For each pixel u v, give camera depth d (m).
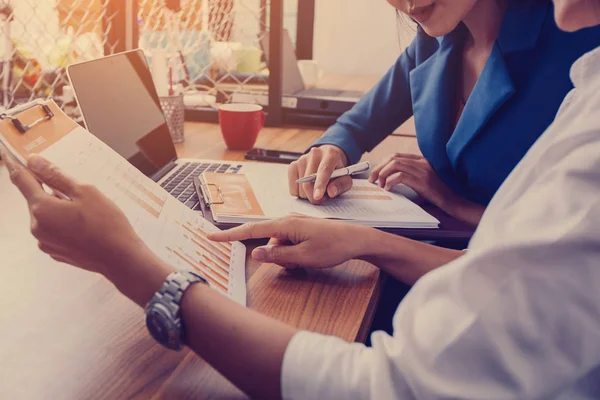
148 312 0.56
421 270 0.80
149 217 0.73
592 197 0.44
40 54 1.52
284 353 0.53
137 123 1.17
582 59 0.52
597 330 0.43
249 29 1.95
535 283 0.44
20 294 0.73
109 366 0.59
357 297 0.76
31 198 0.59
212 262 0.76
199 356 0.57
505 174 1.09
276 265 0.84
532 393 0.44
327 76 2.67
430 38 1.33
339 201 1.04
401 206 1.05
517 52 1.05
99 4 1.60
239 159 1.41
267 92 1.87
